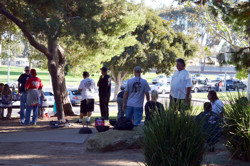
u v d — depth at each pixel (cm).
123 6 1259
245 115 538
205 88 4469
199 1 907
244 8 675
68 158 591
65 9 1014
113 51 1512
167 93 4128
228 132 550
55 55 1083
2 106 1366
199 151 421
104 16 1238
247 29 699
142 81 820
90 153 642
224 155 567
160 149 409
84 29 998
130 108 825
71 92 2856
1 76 6425
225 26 1348
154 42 2872
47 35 914
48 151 662
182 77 730
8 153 643
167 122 419
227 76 5994
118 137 657
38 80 1136
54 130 973
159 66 3069
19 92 1168
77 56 1565
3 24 1399
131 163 530
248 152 526
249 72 664
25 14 896
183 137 411
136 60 2895
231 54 650
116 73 3294
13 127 1087
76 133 877
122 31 1320
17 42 1750
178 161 405
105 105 1143
